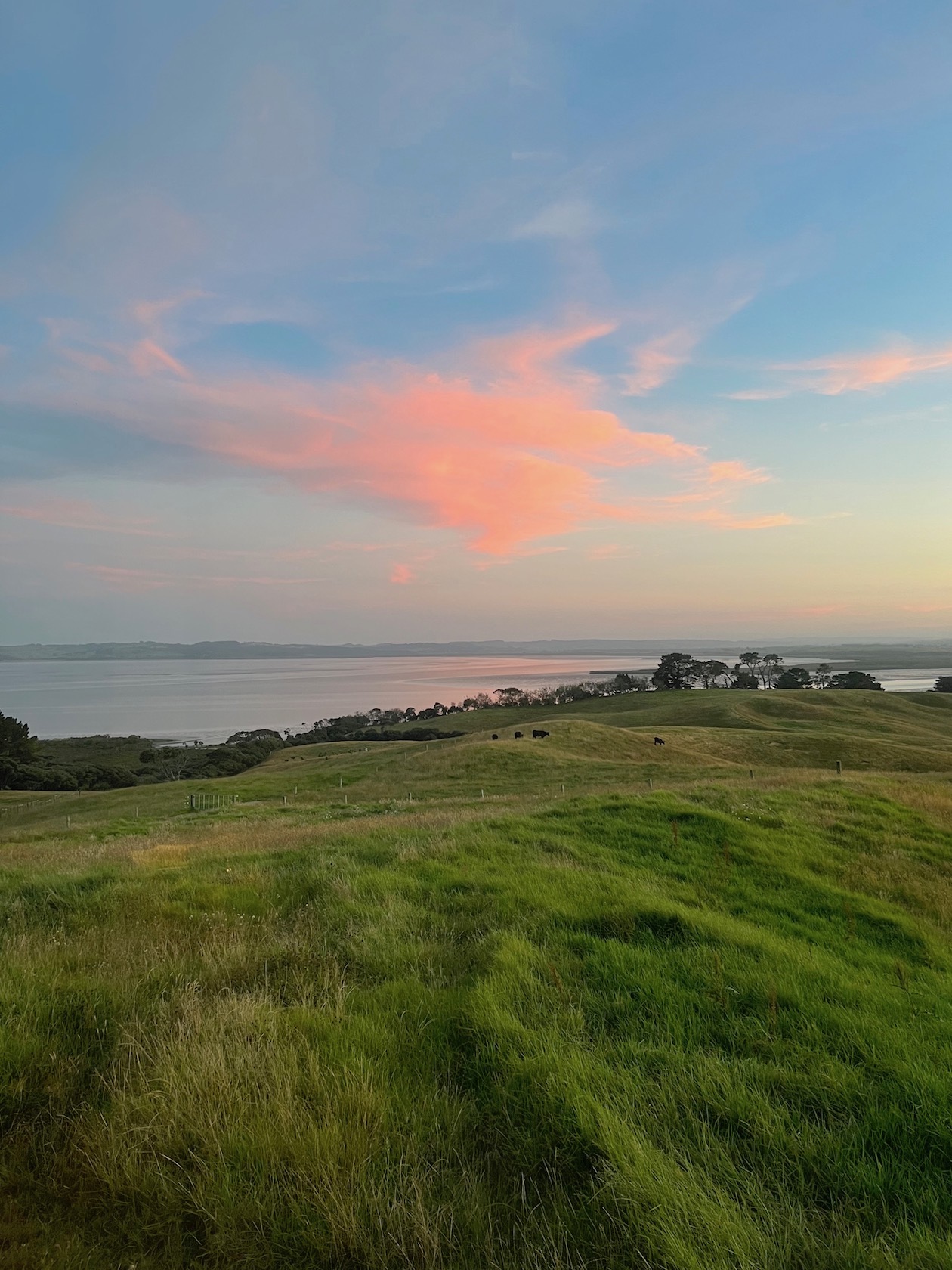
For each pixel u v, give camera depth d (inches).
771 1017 192.4
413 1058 169.9
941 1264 110.7
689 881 376.5
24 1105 150.9
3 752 3346.5
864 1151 138.7
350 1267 112.7
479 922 274.4
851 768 2007.9
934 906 379.2
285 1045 165.9
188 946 247.4
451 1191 126.3
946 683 5285.4
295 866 387.2
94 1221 122.6
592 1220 119.7
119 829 1098.1
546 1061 159.8
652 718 3348.9
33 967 217.8
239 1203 120.6
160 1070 153.0
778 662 7096.5
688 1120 147.0
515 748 1898.4
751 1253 110.7
